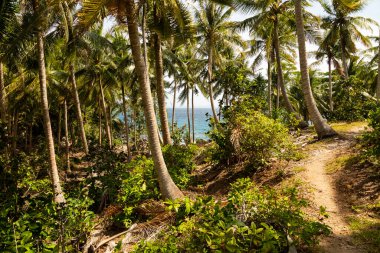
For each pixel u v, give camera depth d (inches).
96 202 339.6
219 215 162.7
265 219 168.4
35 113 959.6
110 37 863.1
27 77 693.3
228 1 372.2
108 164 383.2
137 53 288.8
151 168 356.2
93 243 228.7
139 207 280.8
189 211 175.5
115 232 263.7
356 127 498.9
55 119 1181.1
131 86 925.2
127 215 273.6
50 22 398.3
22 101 852.6
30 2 384.8
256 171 361.4
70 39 493.7
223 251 146.2
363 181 255.0
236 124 375.9
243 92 444.1
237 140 359.3
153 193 316.8
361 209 214.2
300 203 177.6
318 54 1039.6
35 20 333.4
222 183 370.6
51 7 337.7
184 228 165.3
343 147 370.0
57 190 361.7
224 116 394.3
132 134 1459.2
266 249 137.6
